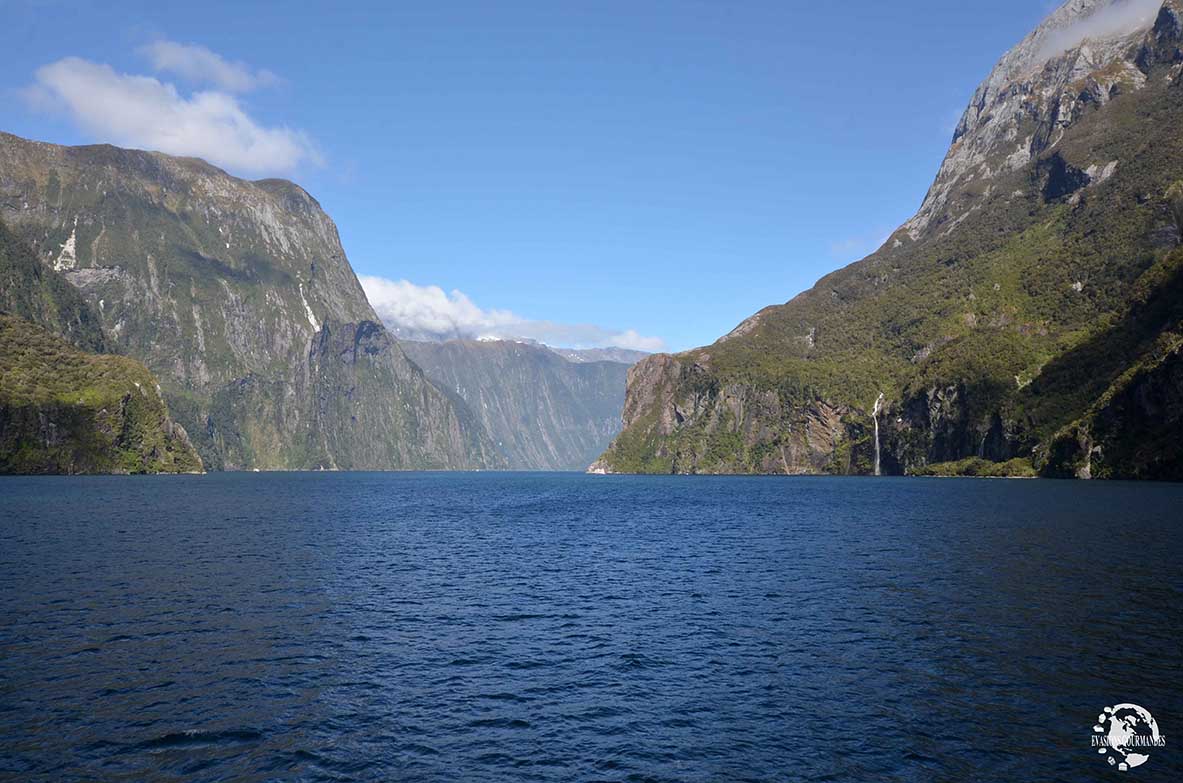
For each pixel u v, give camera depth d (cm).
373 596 4759
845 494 17512
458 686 3030
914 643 3581
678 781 2219
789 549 7050
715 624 4034
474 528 9356
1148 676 3044
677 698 2900
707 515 11488
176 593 4712
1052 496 13775
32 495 14538
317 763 2319
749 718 2695
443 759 2358
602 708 2797
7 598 4491
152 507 11831
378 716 2703
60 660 3269
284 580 5247
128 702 2792
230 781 2192
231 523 9394
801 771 2280
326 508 12769
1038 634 3675
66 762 2292
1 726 2547
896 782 2203
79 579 5141
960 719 2652
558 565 6150
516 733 2564
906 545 7100
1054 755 2366
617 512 12338
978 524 8906
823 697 2894
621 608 4456
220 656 3375
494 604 4566
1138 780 2197
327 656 3406
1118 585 4809
